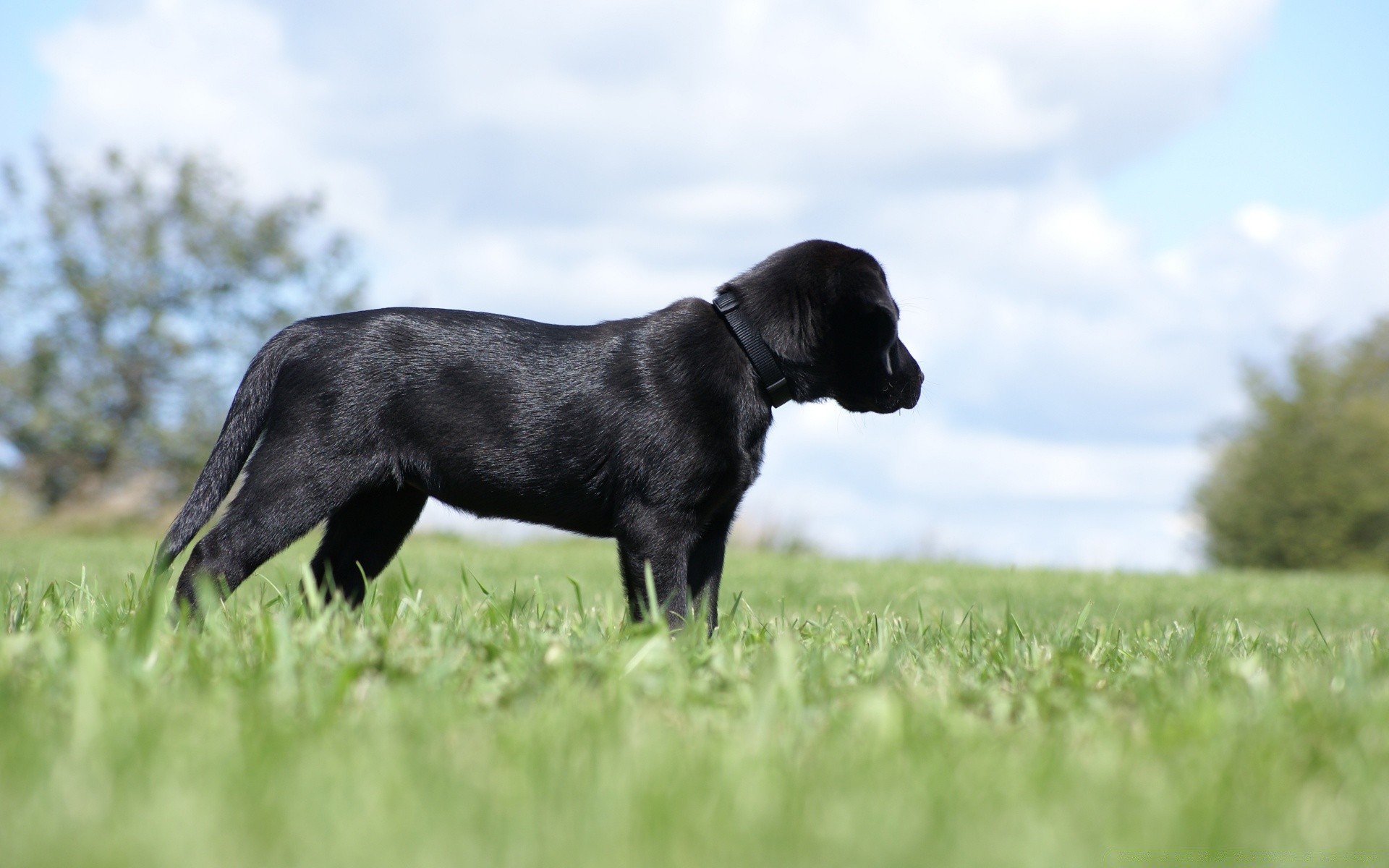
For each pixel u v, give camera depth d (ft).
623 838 7.18
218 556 16.57
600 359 17.69
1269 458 127.85
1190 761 9.13
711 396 17.52
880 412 19.22
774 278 18.28
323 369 17.10
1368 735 10.00
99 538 73.46
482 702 10.89
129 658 11.03
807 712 10.86
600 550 60.34
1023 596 32.63
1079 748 9.93
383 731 9.32
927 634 16.98
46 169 116.06
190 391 115.44
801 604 27.53
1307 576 53.67
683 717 10.82
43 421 108.68
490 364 17.51
